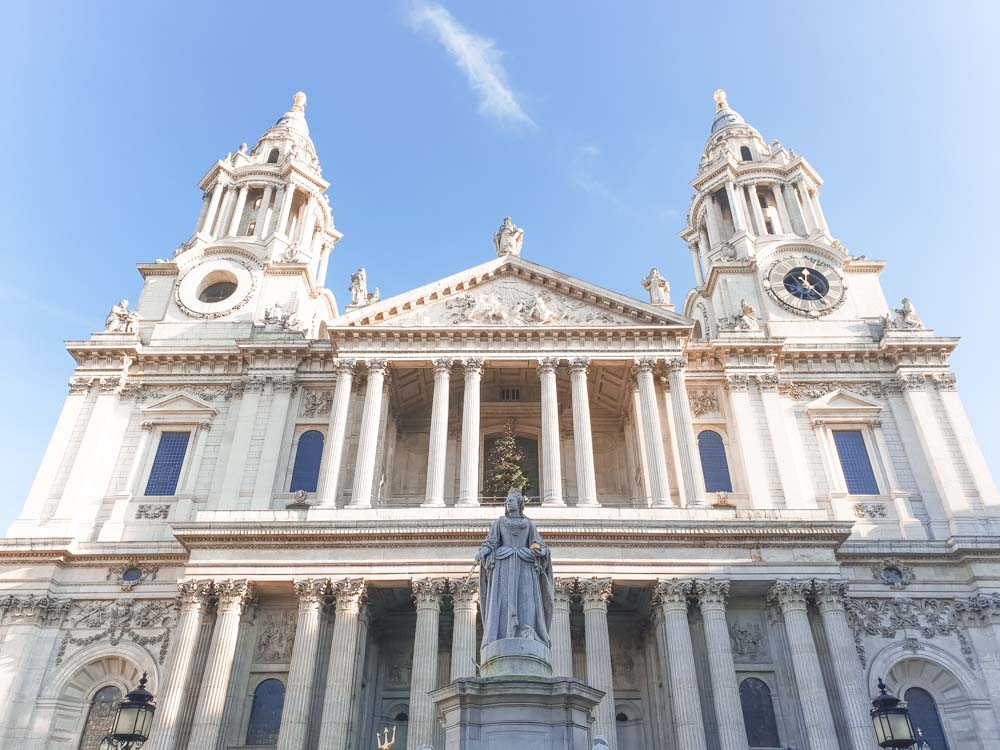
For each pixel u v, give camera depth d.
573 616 41.84
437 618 35.91
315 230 62.78
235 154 63.81
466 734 15.04
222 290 54.53
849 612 39.88
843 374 48.34
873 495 44.50
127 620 40.31
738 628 38.38
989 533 42.00
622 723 40.03
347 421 43.34
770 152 65.56
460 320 45.91
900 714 22.28
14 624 39.50
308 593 36.28
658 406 44.16
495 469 46.91
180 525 37.56
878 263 54.03
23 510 43.03
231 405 47.03
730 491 43.97
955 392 47.00
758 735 35.84
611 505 45.19
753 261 53.88
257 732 35.62
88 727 38.50
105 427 46.00
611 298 45.91
